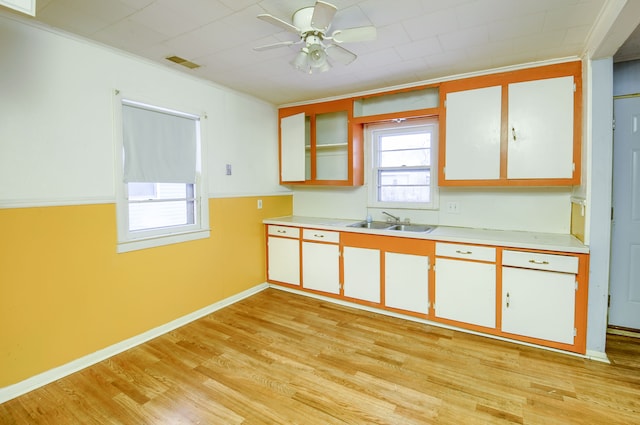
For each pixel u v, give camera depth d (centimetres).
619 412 178
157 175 278
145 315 269
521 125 268
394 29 210
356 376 215
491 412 180
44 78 207
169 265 287
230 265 350
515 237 268
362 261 327
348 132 361
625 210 270
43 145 207
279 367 227
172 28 211
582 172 246
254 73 295
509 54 249
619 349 246
